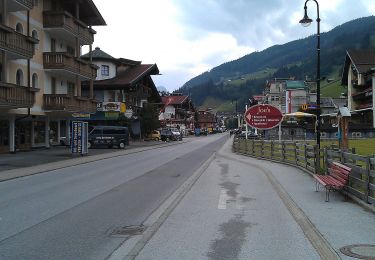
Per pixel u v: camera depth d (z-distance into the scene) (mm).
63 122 43812
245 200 11984
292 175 18297
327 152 14945
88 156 30312
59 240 7602
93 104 44938
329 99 104938
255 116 34031
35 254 6742
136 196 12719
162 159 29156
